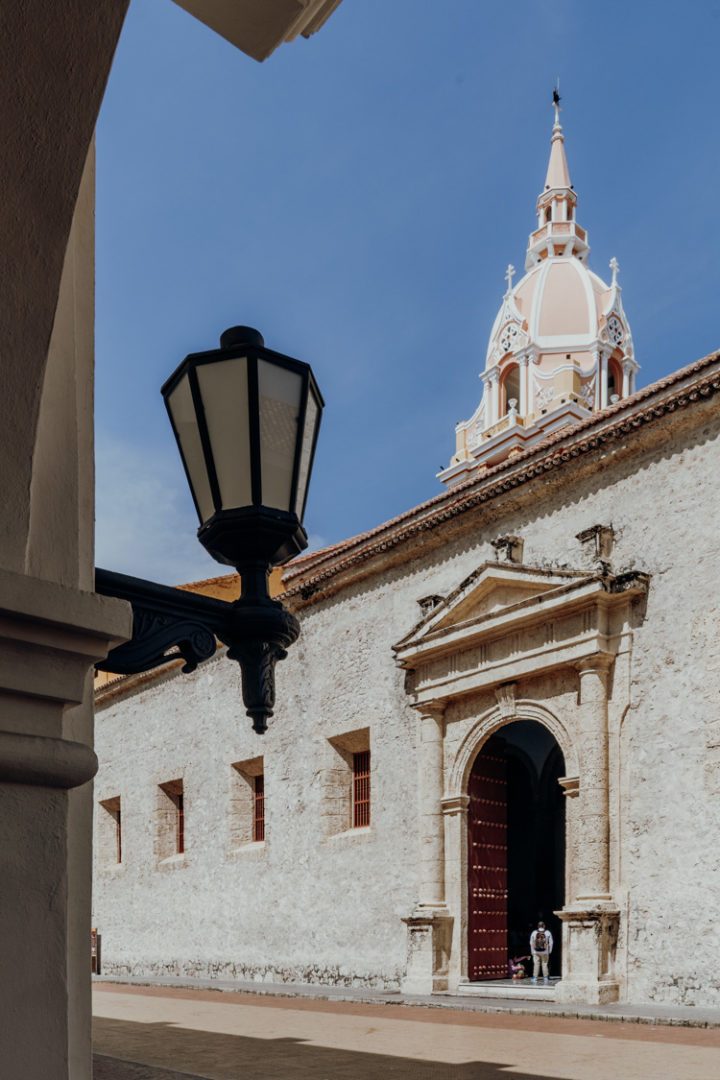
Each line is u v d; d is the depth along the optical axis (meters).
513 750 25.34
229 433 2.97
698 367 16.36
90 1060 2.45
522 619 18.14
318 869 22.67
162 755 29.31
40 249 2.35
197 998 20.72
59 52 2.27
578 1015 14.77
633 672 16.73
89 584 2.69
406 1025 14.55
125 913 29.80
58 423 2.62
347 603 23.41
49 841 2.27
